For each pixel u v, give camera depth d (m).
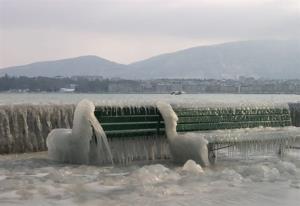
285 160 9.92
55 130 9.49
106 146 8.59
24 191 6.07
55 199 5.73
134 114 9.22
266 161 9.74
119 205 5.47
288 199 6.12
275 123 11.57
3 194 5.95
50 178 7.04
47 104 12.07
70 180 6.93
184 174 7.71
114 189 6.39
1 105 11.24
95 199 5.76
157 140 9.55
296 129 11.16
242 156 10.65
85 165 8.45
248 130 10.39
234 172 7.82
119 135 8.98
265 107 11.41
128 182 6.89
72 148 8.80
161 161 9.27
